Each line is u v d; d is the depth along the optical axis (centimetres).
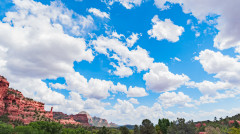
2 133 5684
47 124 7031
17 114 12662
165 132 9638
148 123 7350
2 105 11919
